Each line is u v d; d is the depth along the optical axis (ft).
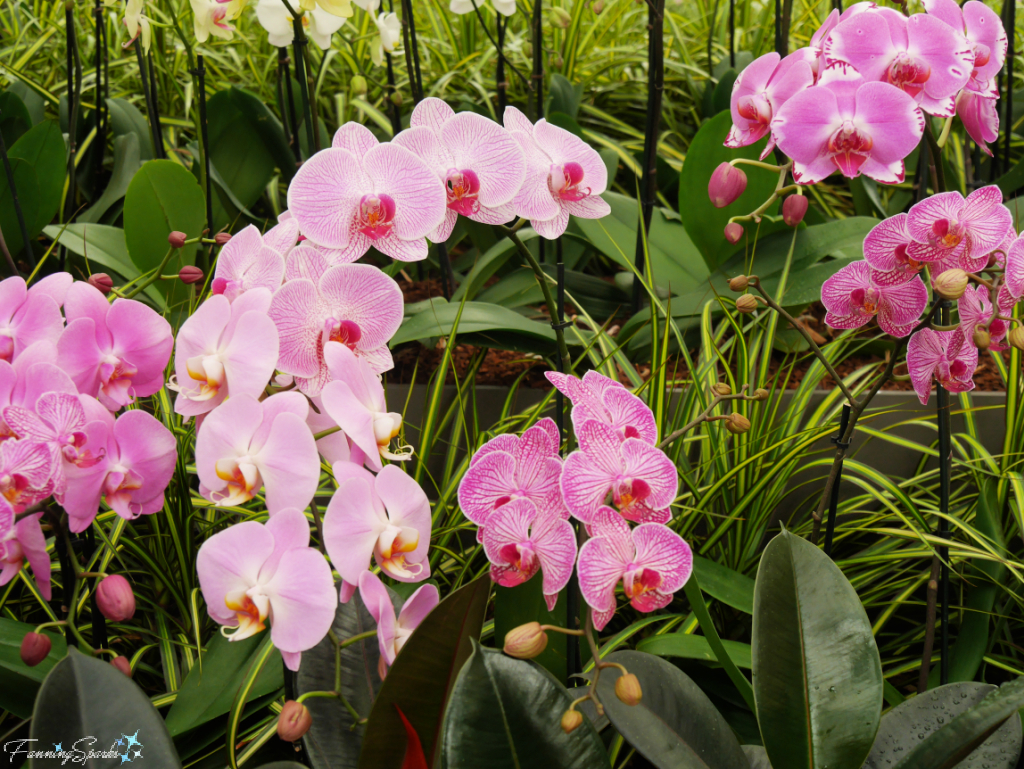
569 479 3.03
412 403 5.16
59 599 4.39
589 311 5.84
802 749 3.14
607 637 4.31
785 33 5.16
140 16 5.50
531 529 3.13
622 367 4.88
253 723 3.80
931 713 3.44
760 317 5.11
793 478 4.95
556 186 3.46
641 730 3.18
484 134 3.32
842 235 4.96
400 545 3.12
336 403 3.07
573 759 3.04
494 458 3.11
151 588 4.48
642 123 8.11
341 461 3.14
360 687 3.56
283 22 5.27
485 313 4.66
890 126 3.34
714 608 4.43
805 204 3.52
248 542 2.98
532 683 3.09
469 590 2.96
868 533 4.80
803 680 3.20
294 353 3.19
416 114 3.30
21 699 3.70
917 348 3.61
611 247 5.46
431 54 8.33
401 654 3.00
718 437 4.50
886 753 3.37
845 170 3.43
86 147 6.58
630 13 9.44
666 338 4.38
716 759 3.18
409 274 6.70
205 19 4.90
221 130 6.07
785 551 3.35
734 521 4.42
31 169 5.14
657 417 4.40
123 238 5.34
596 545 3.03
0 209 5.21
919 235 3.35
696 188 4.99
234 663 3.84
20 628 3.83
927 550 4.30
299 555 2.99
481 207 3.39
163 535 4.38
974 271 3.41
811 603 3.29
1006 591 4.24
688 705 3.27
